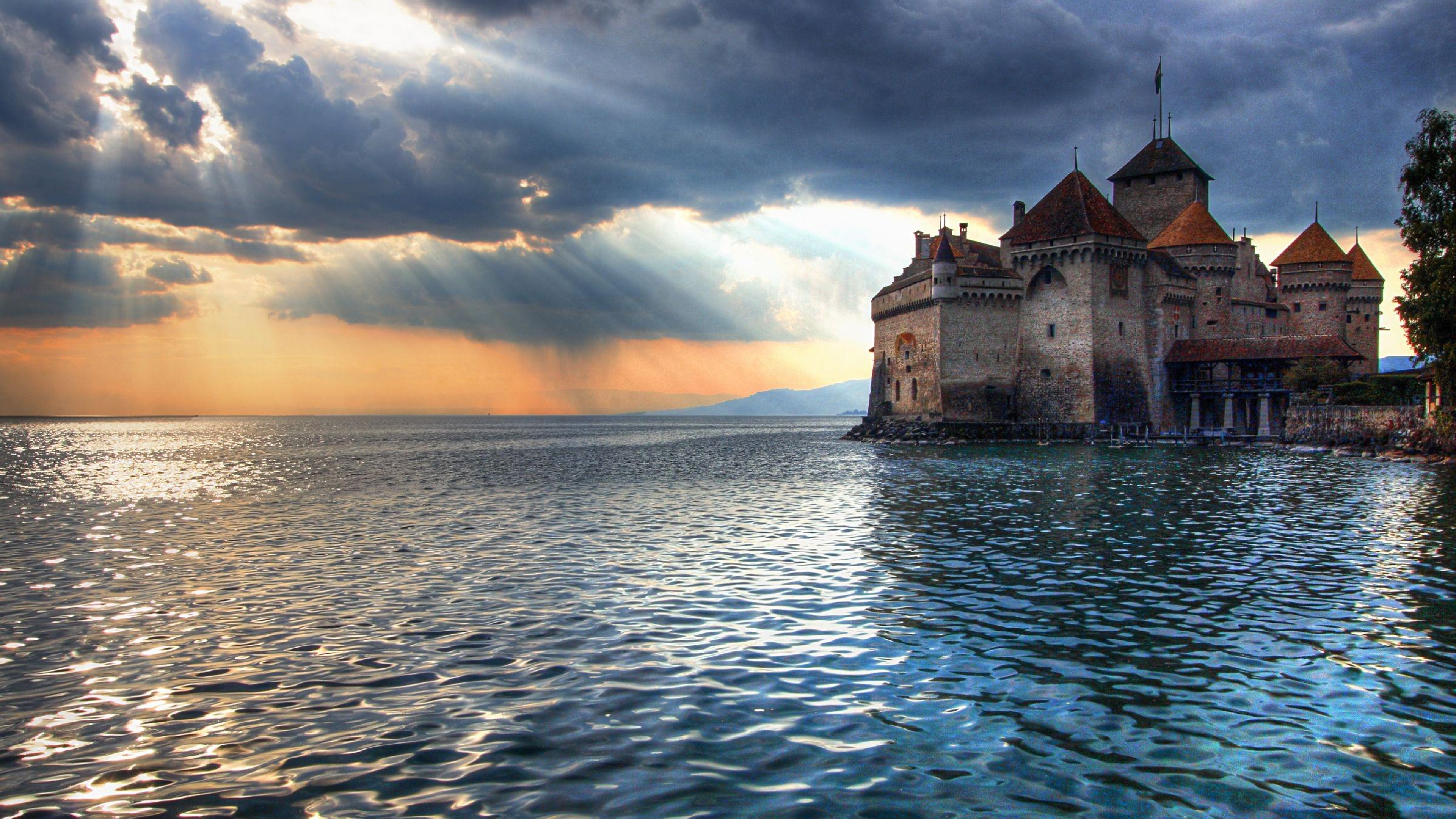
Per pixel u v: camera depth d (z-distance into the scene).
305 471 63.59
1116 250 86.69
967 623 17.22
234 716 12.49
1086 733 11.73
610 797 9.91
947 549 25.52
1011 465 58.91
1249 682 13.70
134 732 11.95
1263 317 101.06
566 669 14.47
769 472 58.09
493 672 14.39
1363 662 14.70
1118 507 35.12
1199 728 11.89
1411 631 16.52
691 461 74.12
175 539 29.03
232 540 28.72
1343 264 101.12
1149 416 89.38
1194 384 89.12
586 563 24.06
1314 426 74.69
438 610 18.62
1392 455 59.69
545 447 106.81
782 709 12.59
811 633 16.61
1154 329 90.75
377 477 56.88
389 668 14.59
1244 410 92.31
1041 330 89.31
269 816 9.56
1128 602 18.88
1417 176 50.56
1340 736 11.64
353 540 28.53
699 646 15.81
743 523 32.09
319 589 20.80
